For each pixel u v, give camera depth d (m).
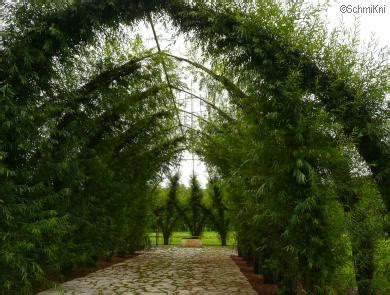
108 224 9.71
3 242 4.23
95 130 7.62
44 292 6.27
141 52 7.13
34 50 4.46
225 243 18.47
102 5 4.67
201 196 18.53
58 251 6.35
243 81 4.67
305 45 4.07
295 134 3.80
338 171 3.82
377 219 3.78
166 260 11.86
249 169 4.51
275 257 4.72
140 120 9.51
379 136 3.97
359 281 3.84
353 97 4.00
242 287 6.83
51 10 4.58
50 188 5.24
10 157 4.55
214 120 9.16
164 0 4.76
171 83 8.50
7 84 4.12
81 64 6.25
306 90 3.98
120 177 10.48
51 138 5.33
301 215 3.77
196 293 6.24
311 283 3.91
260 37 4.23
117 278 8.03
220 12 4.53
